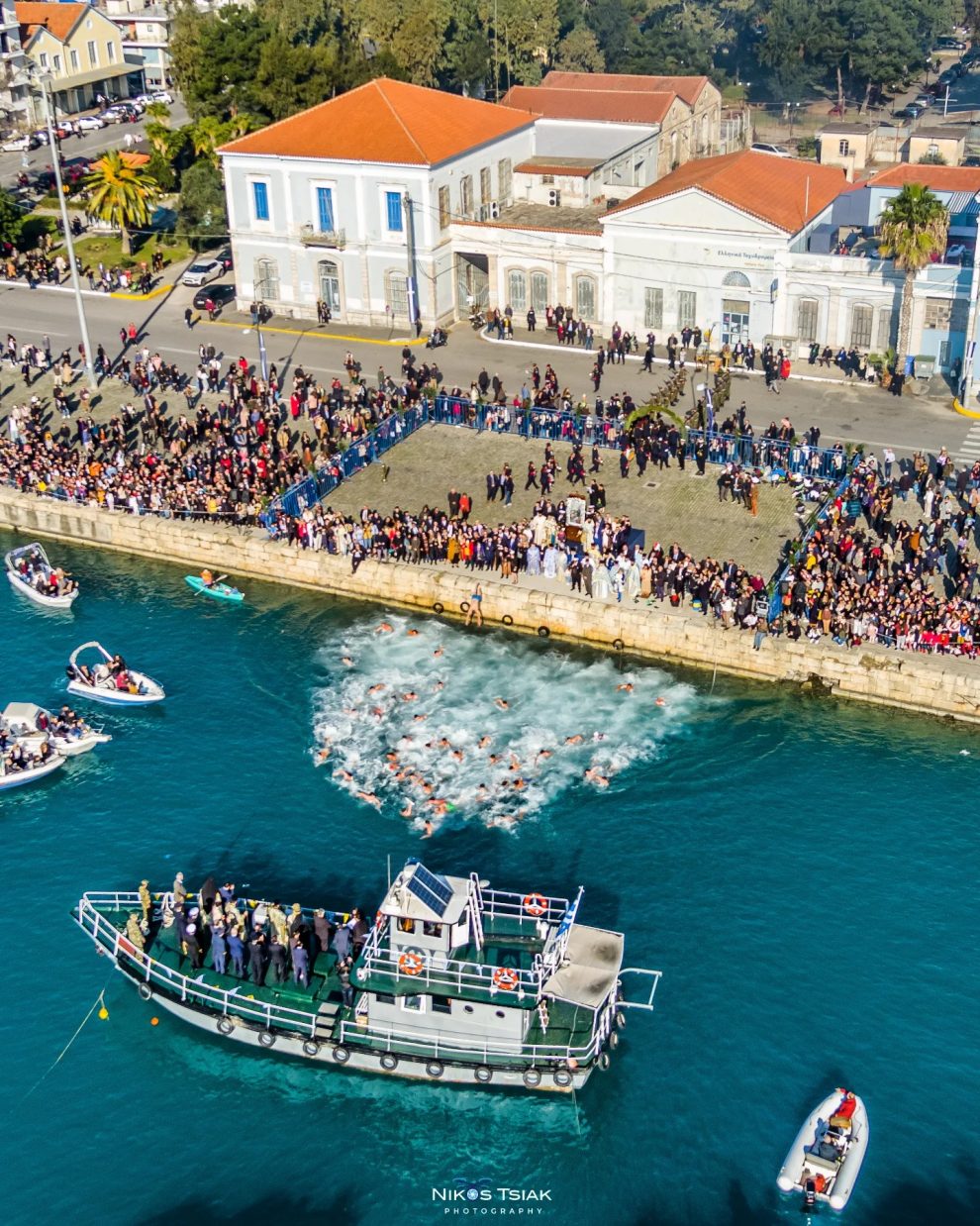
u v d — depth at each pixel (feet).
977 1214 126.93
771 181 294.25
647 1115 137.08
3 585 229.66
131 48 550.77
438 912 142.00
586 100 359.05
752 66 609.83
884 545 214.90
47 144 458.09
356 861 167.02
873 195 289.33
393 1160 134.72
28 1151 135.74
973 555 211.82
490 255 301.84
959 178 292.20
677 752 185.06
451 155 295.89
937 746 186.29
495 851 167.63
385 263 302.25
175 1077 143.74
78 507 240.73
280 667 204.95
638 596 207.51
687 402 265.34
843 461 231.50
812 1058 141.69
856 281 270.87
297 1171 133.80
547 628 210.59
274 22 410.93
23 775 180.96
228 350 297.33
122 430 256.52
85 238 364.79
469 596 213.25
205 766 184.34
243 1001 146.41
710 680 200.23
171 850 170.09
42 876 167.32
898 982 149.69
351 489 238.89
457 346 297.94
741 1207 128.36
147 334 306.96
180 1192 131.64
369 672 202.90
